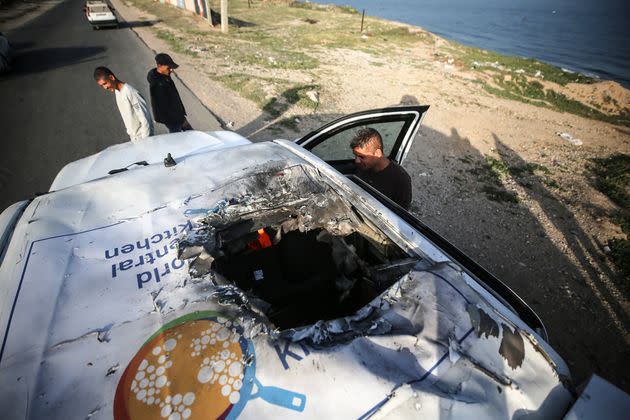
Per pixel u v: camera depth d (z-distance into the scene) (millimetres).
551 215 5234
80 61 9211
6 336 918
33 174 4199
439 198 5270
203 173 1656
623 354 3078
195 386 801
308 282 1520
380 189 2469
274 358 852
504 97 12250
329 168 1803
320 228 1637
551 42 46125
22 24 14859
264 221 1543
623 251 4348
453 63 15195
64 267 1111
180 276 1079
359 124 2562
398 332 918
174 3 20625
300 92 8273
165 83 4094
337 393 796
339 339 907
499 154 7418
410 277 1070
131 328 921
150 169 1704
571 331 3271
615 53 39156
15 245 1240
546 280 3895
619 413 806
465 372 859
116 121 5805
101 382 817
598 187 6395
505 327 981
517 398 853
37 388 809
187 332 904
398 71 12758
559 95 13758
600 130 10602
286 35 16938
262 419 759
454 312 966
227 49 12219
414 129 2736
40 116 5902
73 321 945
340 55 14047
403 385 811
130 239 1238
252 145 2008
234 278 1493
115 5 20750
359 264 1540
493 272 3930
